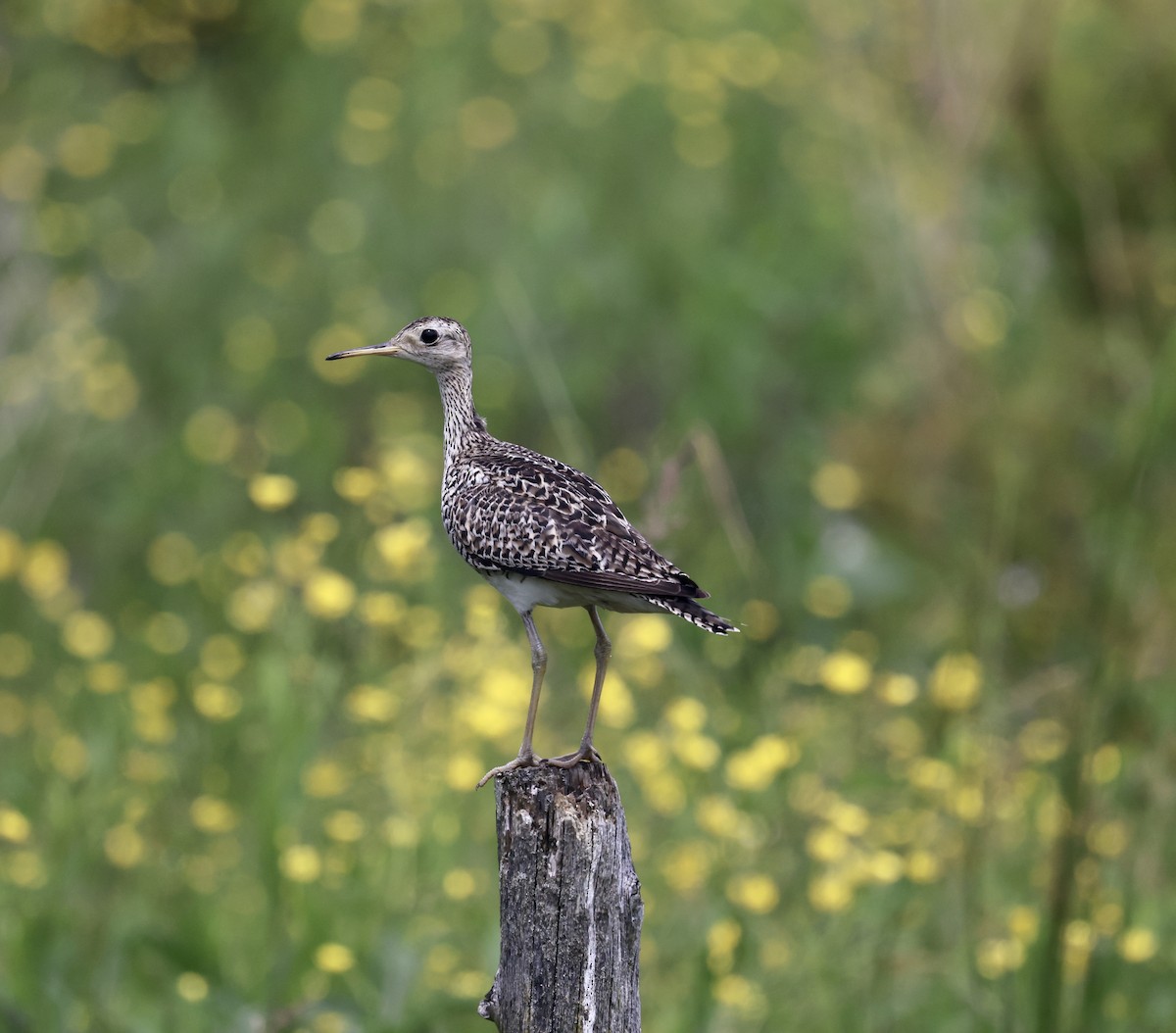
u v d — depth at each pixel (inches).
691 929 375.6
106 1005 353.1
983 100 607.8
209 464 600.1
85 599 585.9
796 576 546.0
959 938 377.4
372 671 452.8
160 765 442.6
